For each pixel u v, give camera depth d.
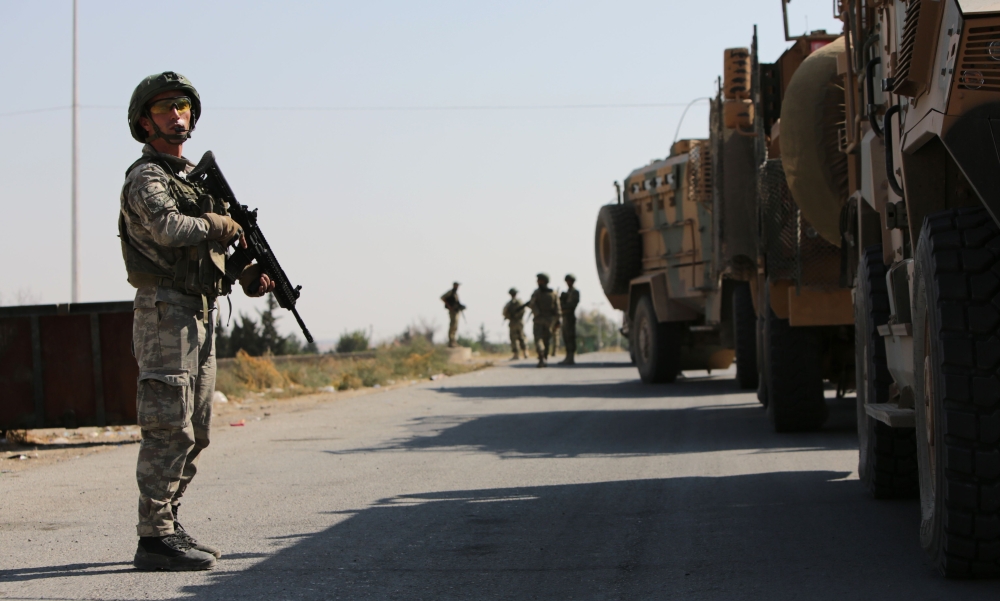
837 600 3.89
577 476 7.20
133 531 5.51
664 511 5.80
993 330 3.76
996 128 3.53
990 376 3.75
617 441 9.30
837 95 7.56
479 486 6.85
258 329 31.97
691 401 13.61
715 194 12.08
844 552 4.70
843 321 8.82
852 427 9.97
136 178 4.38
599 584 4.23
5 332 9.87
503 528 5.42
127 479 7.45
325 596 4.10
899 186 4.94
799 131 7.66
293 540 5.19
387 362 22.44
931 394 4.07
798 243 8.84
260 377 17.38
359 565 4.62
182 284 4.49
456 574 4.44
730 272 11.52
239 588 4.24
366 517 5.79
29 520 5.90
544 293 23.75
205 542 5.18
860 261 6.26
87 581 4.39
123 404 9.84
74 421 9.84
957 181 4.38
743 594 4.02
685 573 4.38
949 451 3.80
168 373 4.47
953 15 3.59
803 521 5.43
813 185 7.72
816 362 9.34
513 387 17.30
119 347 9.88
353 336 35.19
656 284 16.89
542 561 4.66
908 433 5.77
